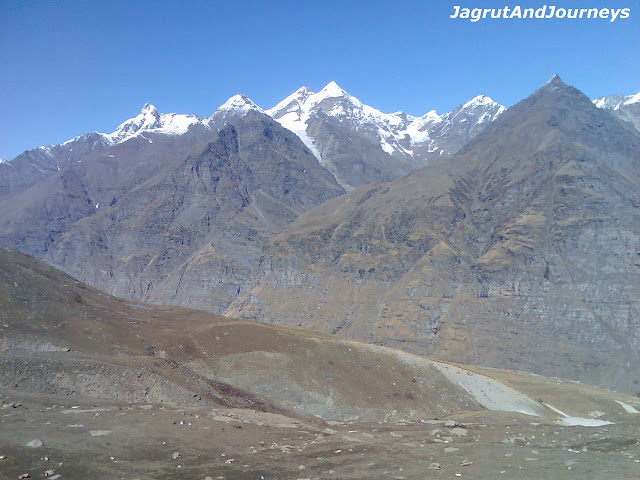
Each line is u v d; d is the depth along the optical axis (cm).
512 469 3438
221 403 5766
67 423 3759
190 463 3334
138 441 3594
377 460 3688
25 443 3244
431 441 4753
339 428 6103
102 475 2958
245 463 3450
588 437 4844
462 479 3209
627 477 3111
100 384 5125
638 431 5103
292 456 3731
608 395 14588
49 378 4953
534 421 8019
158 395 5281
